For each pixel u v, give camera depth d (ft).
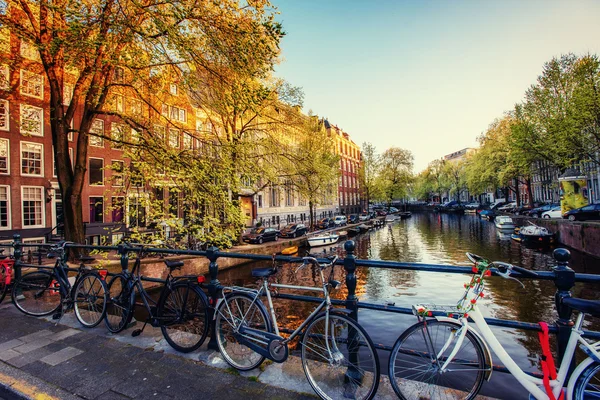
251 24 24.82
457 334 7.68
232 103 28.71
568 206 91.30
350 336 8.64
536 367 25.66
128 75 31.94
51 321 14.69
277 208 120.06
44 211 57.88
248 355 10.50
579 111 65.82
